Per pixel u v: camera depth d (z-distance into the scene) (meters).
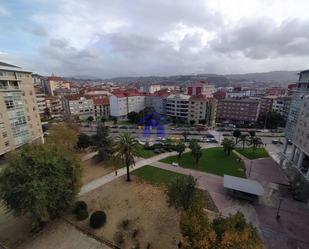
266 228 26.95
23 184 22.89
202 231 17.77
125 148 38.16
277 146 67.44
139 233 25.34
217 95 147.62
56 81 182.50
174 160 51.53
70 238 24.73
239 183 35.22
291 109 47.62
